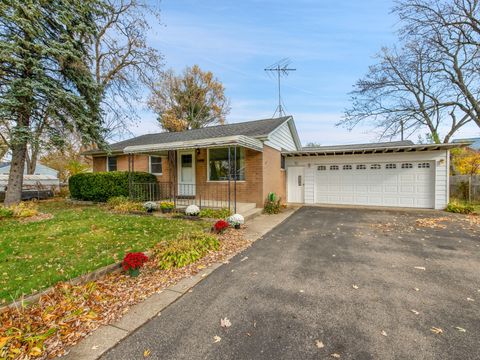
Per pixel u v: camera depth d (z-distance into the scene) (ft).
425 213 29.76
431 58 42.24
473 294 9.88
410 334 7.47
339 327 7.86
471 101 42.50
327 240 18.21
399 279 11.35
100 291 10.34
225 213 24.48
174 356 6.72
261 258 14.44
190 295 10.11
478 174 41.11
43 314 8.36
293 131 43.78
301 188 41.22
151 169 40.81
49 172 83.87
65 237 17.20
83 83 31.09
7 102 25.09
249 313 8.72
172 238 17.16
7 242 15.85
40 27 26.16
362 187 37.42
